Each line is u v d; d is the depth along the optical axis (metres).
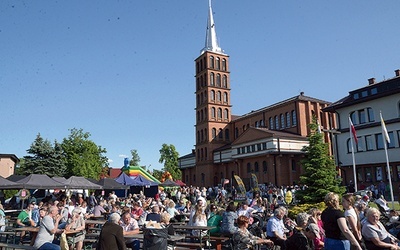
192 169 83.44
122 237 7.51
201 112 78.19
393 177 38.91
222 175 70.44
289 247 7.06
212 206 16.19
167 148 97.31
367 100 41.94
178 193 36.47
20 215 15.23
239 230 7.96
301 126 58.03
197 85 81.06
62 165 50.31
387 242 7.20
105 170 73.56
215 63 78.62
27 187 19.42
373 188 36.25
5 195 39.03
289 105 61.31
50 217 8.91
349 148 44.16
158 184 36.28
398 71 43.50
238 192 42.03
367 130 42.06
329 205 6.41
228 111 77.94
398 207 25.75
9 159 54.75
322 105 60.84
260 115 68.94
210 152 73.12
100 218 18.00
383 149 40.00
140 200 24.67
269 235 10.41
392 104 39.66
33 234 12.73
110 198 24.36
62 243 8.15
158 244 7.93
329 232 6.19
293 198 31.77
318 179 21.36
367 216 7.43
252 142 58.75
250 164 60.28
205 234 11.84
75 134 64.25
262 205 20.25
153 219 12.88
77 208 11.92
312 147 22.47
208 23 83.00
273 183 53.56
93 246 12.73
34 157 49.50
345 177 44.38
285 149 54.31
